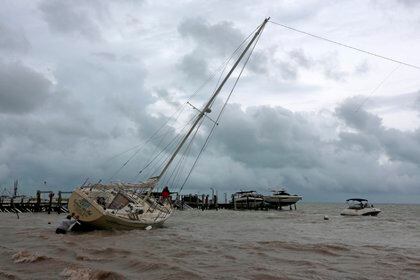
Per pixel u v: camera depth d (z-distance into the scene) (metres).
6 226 31.55
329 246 20.64
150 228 27.30
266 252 18.38
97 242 20.28
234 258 16.39
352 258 16.98
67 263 14.05
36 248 18.17
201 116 29.84
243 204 88.94
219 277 12.47
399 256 17.64
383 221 50.59
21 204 60.06
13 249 17.55
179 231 28.75
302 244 21.50
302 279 12.52
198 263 15.00
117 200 25.88
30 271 12.87
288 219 53.66
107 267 13.70
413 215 77.50
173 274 12.66
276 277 12.73
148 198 31.16
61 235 23.52
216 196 90.25
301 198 88.75
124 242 20.50
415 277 13.04
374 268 14.59
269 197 87.81
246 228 35.41
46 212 60.16
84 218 23.28
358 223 45.78
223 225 38.84
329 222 47.75
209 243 21.61
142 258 15.44
